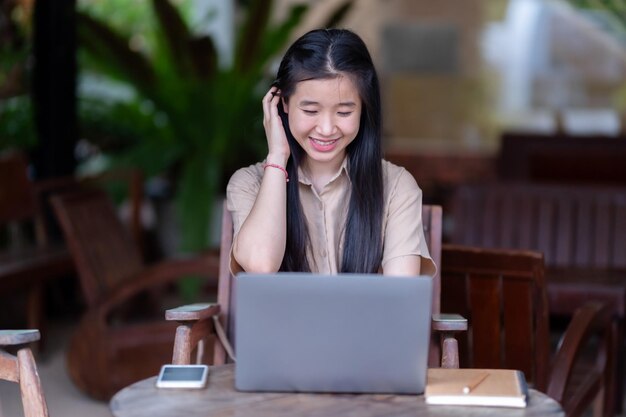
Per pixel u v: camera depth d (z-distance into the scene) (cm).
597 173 698
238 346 208
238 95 657
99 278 455
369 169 259
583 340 312
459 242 478
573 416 318
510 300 306
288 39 673
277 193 254
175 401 205
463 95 1073
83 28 627
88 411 432
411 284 204
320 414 197
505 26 1057
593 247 462
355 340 206
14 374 233
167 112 662
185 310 265
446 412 199
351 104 245
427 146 1077
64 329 589
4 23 606
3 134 602
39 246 547
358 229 259
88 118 704
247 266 252
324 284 204
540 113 1059
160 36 660
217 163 649
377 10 1066
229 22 818
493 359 313
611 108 1039
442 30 1066
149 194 696
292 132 250
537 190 471
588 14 1030
